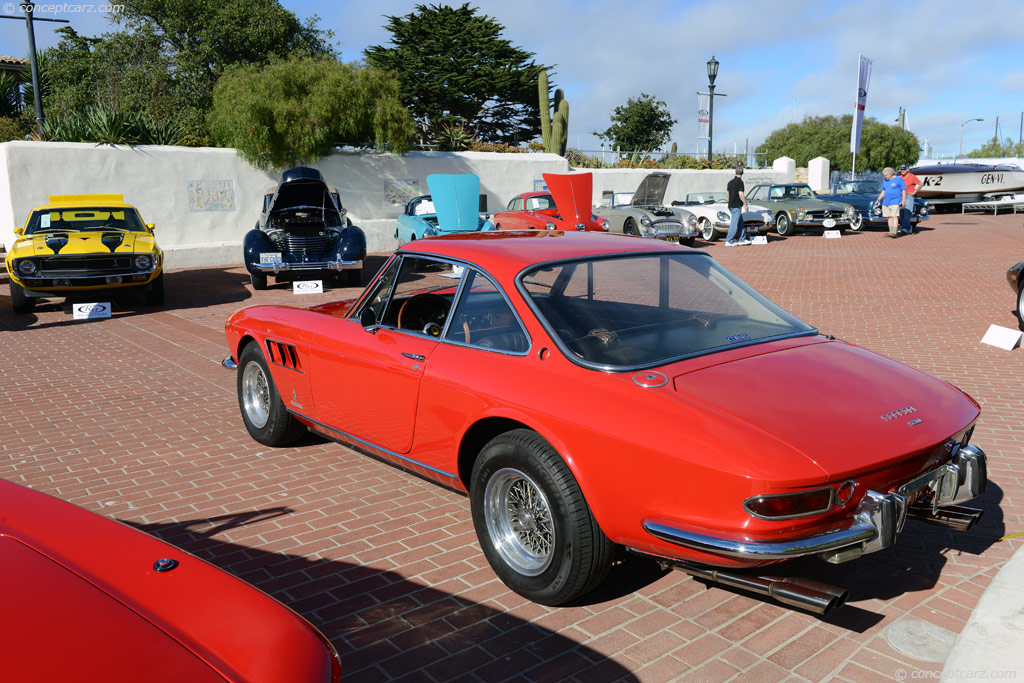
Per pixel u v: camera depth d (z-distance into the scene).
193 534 4.04
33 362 8.25
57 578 1.98
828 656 2.85
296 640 1.87
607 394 2.98
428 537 3.96
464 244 3.87
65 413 6.34
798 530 2.59
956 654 2.78
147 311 11.55
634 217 19.58
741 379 3.03
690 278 3.78
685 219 19.50
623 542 2.94
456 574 3.56
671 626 3.09
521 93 44.53
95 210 12.46
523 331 3.35
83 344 9.20
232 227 18.23
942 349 8.05
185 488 4.67
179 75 34.84
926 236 20.89
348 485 4.69
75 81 33.41
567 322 3.33
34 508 2.37
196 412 6.33
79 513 2.39
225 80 18.64
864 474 2.65
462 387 3.43
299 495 4.54
